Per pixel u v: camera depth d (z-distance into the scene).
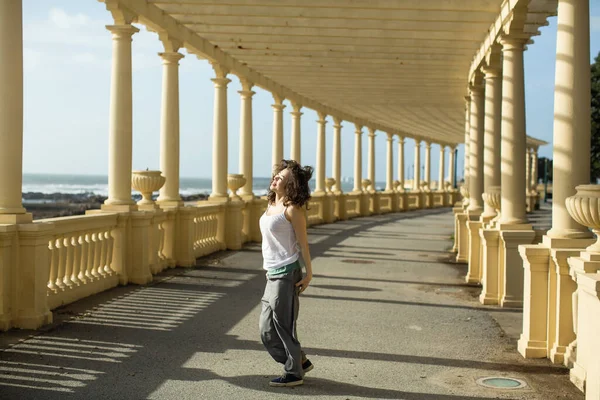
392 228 24.27
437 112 26.69
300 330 7.54
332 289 10.48
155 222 11.51
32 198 63.69
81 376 5.59
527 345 6.55
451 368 6.09
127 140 10.53
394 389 5.41
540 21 10.12
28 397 5.01
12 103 7.31
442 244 18.31
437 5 10.87
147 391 5.23
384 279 11.68
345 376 5.76
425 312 8.76
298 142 22.81
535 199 38.59
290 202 5.45
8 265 7.20
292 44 14.59
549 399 5.22
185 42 13.09
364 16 11.64
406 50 14.42
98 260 9.72
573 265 5.50
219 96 15.62
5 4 7.29
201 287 10.25
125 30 10.43
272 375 5.71
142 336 7.05
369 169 33.84
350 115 29.92
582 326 5.50
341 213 28.86
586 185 5.40
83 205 42.28
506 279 9.18
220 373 5.75
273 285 5.42
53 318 7.79
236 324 7.71
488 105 12.20
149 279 10.63
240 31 13.05
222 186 15.84
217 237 15.70
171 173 12.83
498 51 11.89
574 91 6.40
